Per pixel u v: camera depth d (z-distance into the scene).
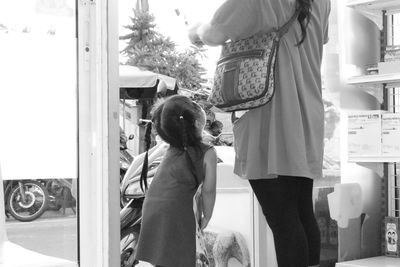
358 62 3.00
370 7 2.94
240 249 3.02
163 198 2.25
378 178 3.09
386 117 2.66
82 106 1.73
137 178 3.00
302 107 1.97
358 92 3.02
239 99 1.96
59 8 1.76
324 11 2.15
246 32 1.92
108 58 1.76
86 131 1.73
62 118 1.78
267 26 1.91
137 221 2.95
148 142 3.22
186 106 2.33
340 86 2.91
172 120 2.30
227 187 3.13
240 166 2.01
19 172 1.75
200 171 2.28
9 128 1.73
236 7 1.90
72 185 1.89
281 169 1.90
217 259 3.03
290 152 1.89
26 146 1.75
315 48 2.09
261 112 1.96
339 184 2.89
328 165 2.85
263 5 1.89
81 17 1.73
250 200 2.79
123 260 2.93
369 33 3.07
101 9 1.73
